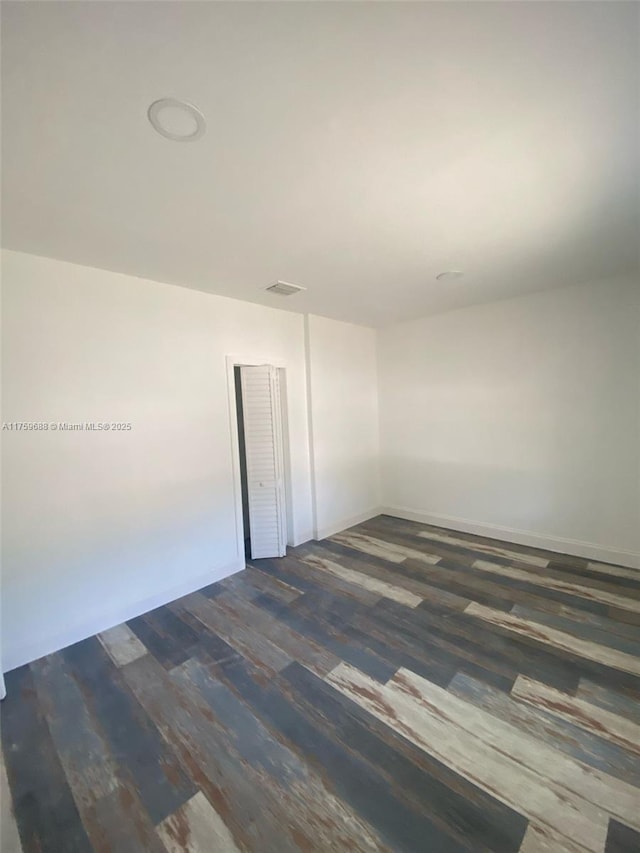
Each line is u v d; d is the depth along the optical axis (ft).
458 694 6.08
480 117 4.17
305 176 5.16
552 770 4.75
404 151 4.72
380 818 4.26
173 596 9.58
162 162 4.72
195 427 10.06
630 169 5.21
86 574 8.12
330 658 7.10
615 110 4.10
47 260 7.59
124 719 5.83
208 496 10.36
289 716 5.78
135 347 8.88
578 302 10.85
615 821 4.13
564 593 9.16
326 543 13.19
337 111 4.00
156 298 9.26
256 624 8.34
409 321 14.76
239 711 5.91
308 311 12.67
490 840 4.00
